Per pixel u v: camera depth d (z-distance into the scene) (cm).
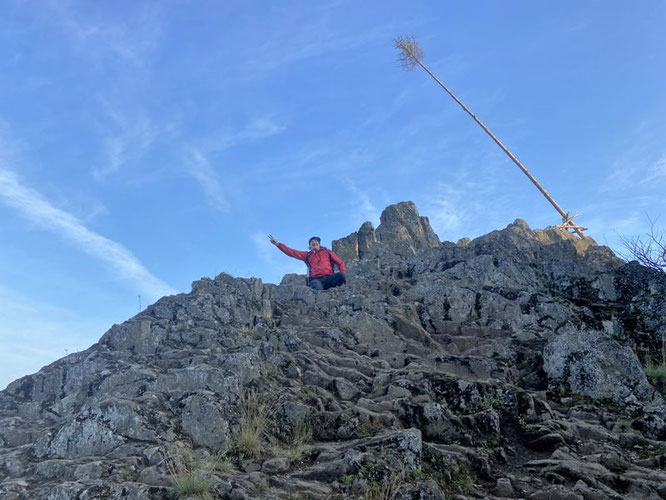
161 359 1204
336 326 1369
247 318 1420
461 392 1034
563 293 1566
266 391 1039
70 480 806
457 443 938
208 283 1614
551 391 1103
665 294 1412
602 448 907
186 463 838
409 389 1055
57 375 1220
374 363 1198
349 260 2034
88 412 939
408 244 2100
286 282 1897
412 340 1339
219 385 1017
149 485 770
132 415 927
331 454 869
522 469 878
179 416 955
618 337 1339
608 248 1898
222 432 917
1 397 1230
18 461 887
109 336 1335
